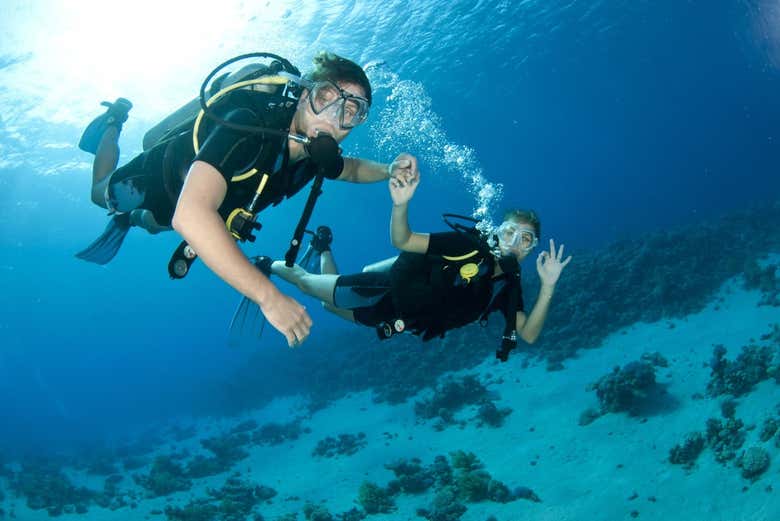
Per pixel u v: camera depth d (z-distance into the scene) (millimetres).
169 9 21391
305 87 2199
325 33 25531
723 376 14133
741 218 30250
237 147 1947
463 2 28203
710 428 12297
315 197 2160
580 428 15086
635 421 14383
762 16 43125
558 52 40281
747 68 62031
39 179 31109
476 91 43562
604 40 40812
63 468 25797
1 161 27844
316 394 27750
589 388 17250
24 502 19453
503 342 3320
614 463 12945
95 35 21859
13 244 42281
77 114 25875
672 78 59938
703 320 19781
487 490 13133
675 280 22594
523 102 52656
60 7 20250
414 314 3150
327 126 2203
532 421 16625
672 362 17000
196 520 15766
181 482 19844
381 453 17906
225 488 18094
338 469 17766
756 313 18828
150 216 2832
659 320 21016
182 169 2281
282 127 2141
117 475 22719
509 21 32719
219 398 35031
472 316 3283
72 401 63281
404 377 24031
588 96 58062
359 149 33219
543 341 22016
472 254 3104
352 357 29594
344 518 13883
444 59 34781
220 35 23312
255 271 1653
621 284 23609
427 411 19656
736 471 10914
